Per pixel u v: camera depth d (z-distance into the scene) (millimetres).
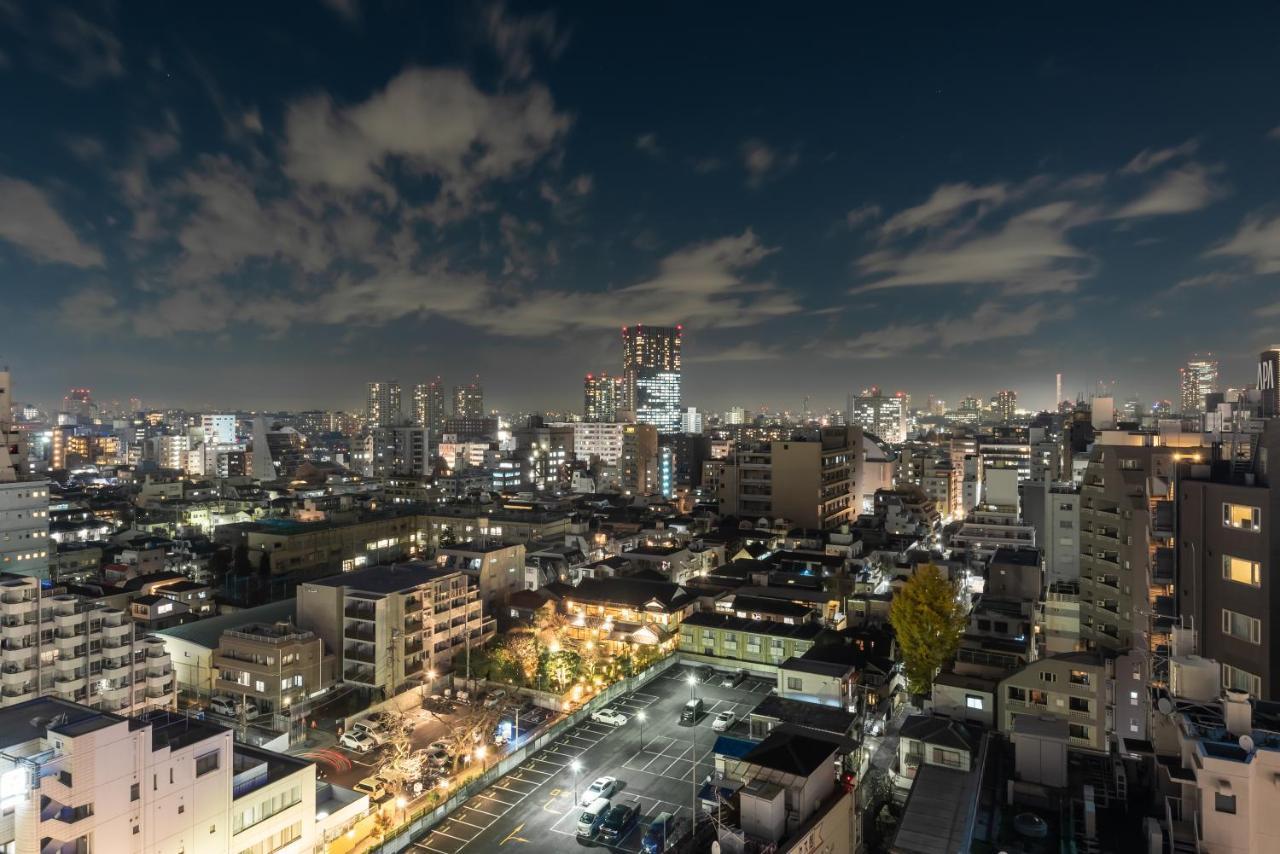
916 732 56344
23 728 43781
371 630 81062
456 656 90438
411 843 53844
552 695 80438
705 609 101500
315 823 53562
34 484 117188
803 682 71875
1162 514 36406
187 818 45375
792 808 38406
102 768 41281
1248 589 31609
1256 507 31469
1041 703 63531
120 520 176500
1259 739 19953
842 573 113125
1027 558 94188
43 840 39500
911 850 36531
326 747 71312
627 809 56062
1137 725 60969
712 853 34531
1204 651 33531
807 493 163375
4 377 132750
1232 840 19250
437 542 157875
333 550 141500
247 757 53906
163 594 104125
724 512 171375
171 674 78312
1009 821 31641
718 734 70750
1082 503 77750
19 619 69500
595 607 99562
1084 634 76250
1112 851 26609
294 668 77875
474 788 60719
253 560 133125
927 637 75375
